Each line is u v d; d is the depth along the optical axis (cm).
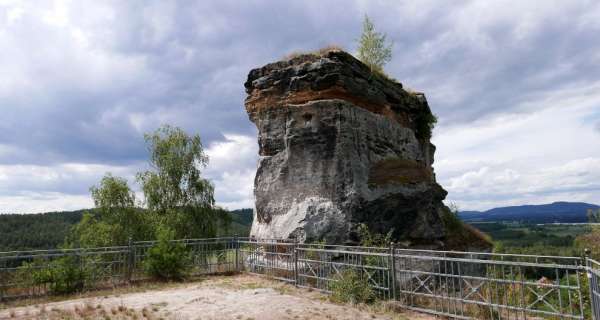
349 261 1128
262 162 1720
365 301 1006
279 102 1691
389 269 1006
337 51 1606
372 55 2186
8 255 1141
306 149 1599
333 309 939
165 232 1474
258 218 1719
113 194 2086
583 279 923
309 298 1079
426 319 883
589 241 1639
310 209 1520
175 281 1373
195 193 2409
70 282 1205
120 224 2034
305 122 1611
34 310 976
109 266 1314
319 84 1580
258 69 1788
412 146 2000
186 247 1494
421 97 2222
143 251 1434
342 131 1550
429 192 1930
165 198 2338
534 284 772
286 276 1341
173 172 2366
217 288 1217
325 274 1180
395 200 1686
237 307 945
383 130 1780
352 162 1537
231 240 1598
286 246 1423
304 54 1691
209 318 850
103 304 1010
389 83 1923
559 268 736
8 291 1135
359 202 1500
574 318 714
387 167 1730
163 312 910
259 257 1492
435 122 2342
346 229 1451
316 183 1554
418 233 1775
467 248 2153
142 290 1220
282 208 1609
